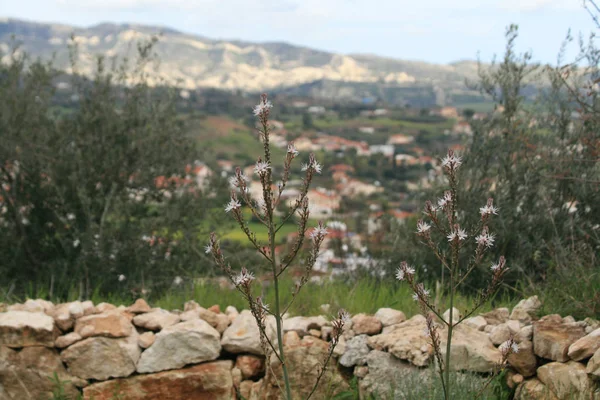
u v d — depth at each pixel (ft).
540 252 20.45
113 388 16.40
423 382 14.65
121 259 25.20
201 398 16.49
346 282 22.85
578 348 13.92
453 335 15.70
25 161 25.48
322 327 17.19
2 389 16.11
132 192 27.53
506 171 22.27
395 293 20.63
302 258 23.30
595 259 18.52
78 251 25.22
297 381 16.47
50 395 16.26
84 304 17.56
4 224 25.75
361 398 15.93
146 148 27.02
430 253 22.50
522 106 23.20
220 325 17.54
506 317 16.78
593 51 21.36
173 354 16.61
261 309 10.75
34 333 16.38
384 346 16.01
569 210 21.44
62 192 25.22
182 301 21.15
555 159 20.70
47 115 27.27
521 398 14.64
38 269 25.14
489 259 20.85
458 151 23.38
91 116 27.02
